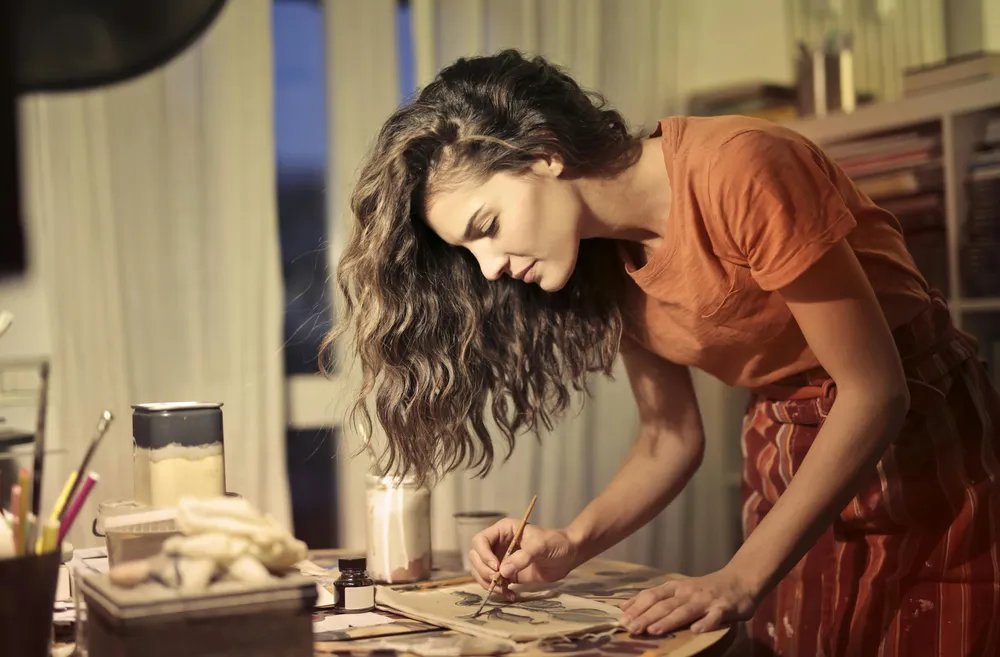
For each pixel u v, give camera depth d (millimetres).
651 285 1282
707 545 2926
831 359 1136
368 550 1335
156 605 826
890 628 1289
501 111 1203
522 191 1200
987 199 2246
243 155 2596
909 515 1285
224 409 2594
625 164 1248
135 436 1073
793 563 1100
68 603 1161
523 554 1222
